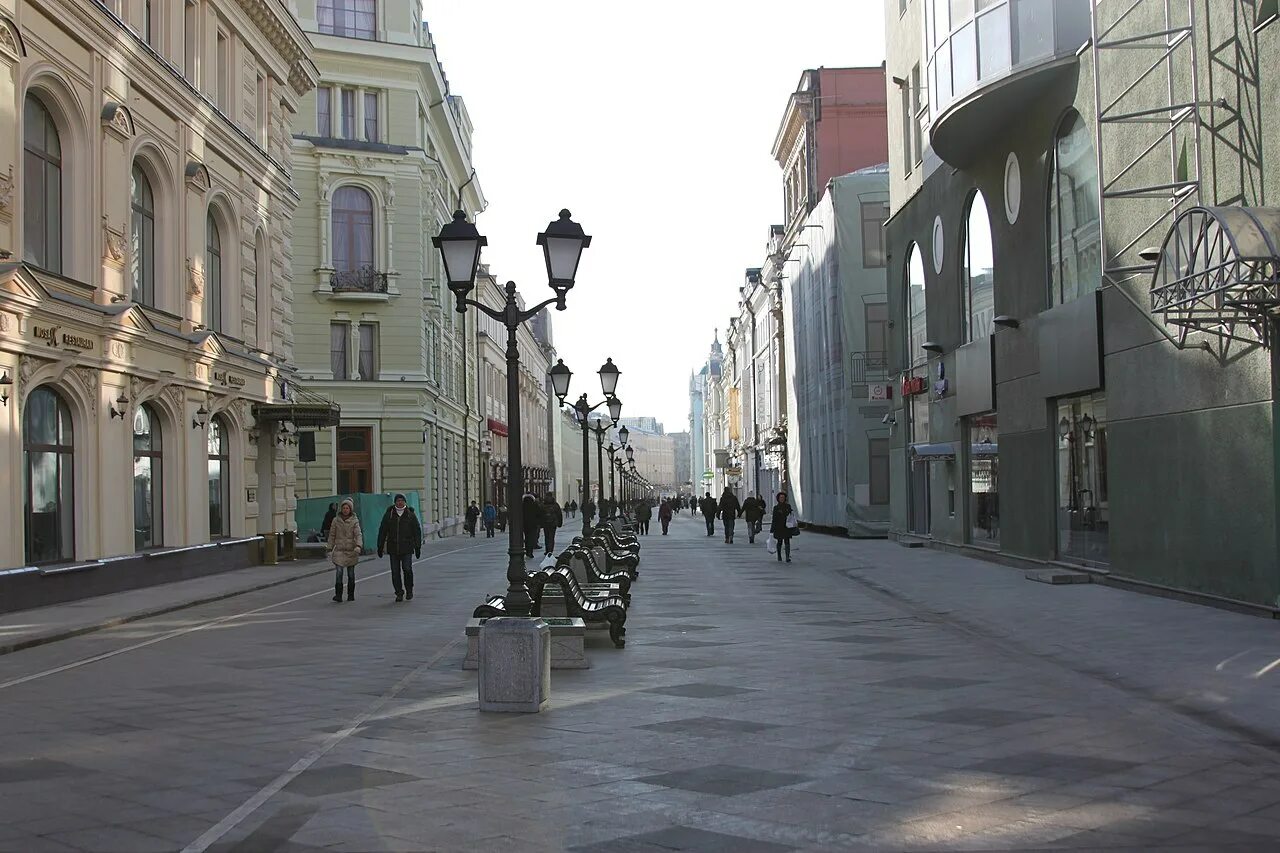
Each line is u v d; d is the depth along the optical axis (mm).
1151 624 13688
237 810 6184
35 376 18031
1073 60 19516
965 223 26938
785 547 29469
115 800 6426
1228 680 9914
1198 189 14977
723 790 6555
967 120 22531
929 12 23203
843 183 42562
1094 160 18969
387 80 46719
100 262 20250
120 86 21078
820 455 47781
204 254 25453
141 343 21828
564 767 7129
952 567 24422
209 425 26297
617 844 5559
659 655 12156
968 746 7668
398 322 46375
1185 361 15727
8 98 17281
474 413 66625
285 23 30750
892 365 35375
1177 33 15531
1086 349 19047
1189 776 6828
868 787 6609
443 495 53594
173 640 14359
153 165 23125
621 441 46031
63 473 19469
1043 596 17500
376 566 29984
